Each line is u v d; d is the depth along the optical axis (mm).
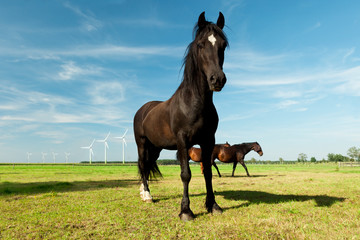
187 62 3820
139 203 4852
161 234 2812
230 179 11211
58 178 13508
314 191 6086
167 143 4484
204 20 3752
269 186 7574
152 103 5582
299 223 3031
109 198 5555
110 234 2936
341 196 5184
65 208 4504
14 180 12000
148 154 5559
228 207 4191
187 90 3770
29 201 5332
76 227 3295
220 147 13406
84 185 8898
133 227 3162
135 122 5805
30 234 2979
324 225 2932
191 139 3771
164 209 4211
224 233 2746
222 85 3252
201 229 2955
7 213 4168
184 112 3727
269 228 2852
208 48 3420
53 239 2816
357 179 9836
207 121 3729
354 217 3297
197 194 5973
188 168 3719
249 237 2562
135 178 13094
